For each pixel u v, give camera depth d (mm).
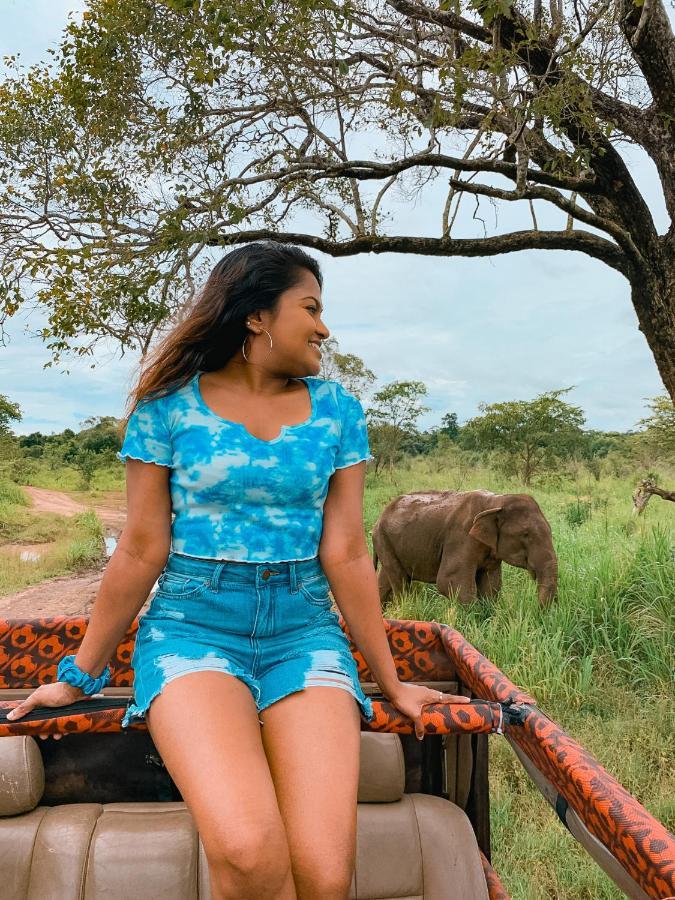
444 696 1787
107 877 1867
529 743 1721
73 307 6496
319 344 1867
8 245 6965
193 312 1834
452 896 1980
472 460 31438
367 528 13180
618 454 27391
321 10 5805
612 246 7035
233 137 7055
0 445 40094
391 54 7043
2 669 2279
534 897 3027
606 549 7645
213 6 5328
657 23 5816
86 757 2113
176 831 1954
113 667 2285
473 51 5375
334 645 1731
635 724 4727
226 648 1667
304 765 1469
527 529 6770
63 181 6867
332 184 8516
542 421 26312
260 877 1251
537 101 5562
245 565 1685
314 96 6617
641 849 1221
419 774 2246
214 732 1425
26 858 1909
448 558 7312
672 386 7086
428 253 7109
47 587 12195
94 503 31625
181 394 1770
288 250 1866
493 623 6309
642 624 5977
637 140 6926
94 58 6535
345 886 1353
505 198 6516
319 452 1745
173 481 1738
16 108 7145
